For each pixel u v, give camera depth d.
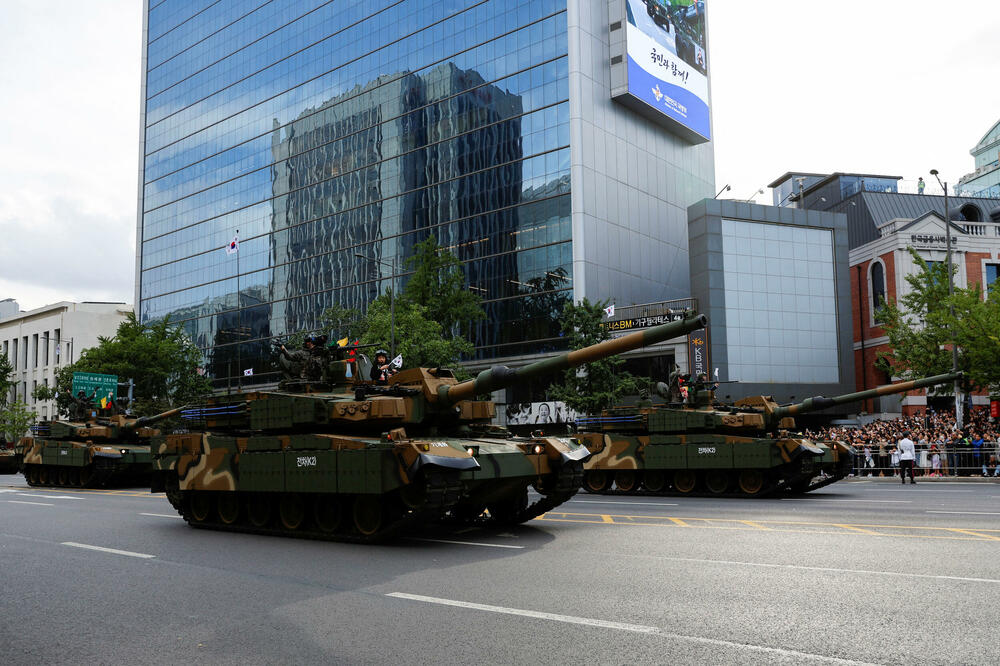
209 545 13.14
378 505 13.05
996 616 7.13
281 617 7.61
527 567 10.15
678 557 10.67
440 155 61.84
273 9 79.62
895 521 14.69
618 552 11.24
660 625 6.96
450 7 62.34
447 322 49.53
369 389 14.35
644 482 24.06
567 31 54.06
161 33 94.81
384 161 66.44
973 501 19.31
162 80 94.00
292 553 12.03
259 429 15.95
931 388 36.69
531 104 55.75
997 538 12.10
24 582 9.78
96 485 29.72
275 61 78.69
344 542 13.28
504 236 56.59
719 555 10.78
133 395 55.69
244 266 80.06
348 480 13.24
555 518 16.36
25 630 7.33
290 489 14.24
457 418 15.27
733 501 20.62
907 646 6.21
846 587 8.48
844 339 50.38
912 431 31.94
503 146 57.31
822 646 6.23
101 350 56.22
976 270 49.81
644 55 56.69
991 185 95.62
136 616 7.82
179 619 7.65
